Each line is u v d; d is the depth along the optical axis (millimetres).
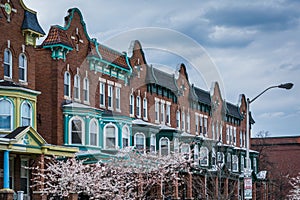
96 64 31047
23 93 31906
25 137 30250
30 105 32562
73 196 31672
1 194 28375
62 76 36219
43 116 35781
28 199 31750
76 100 36500
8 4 32625
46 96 35875
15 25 33125
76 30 37500
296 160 81312
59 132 35531
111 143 32969
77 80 36969
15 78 32906
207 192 41781
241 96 66812
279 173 70250
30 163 32688
